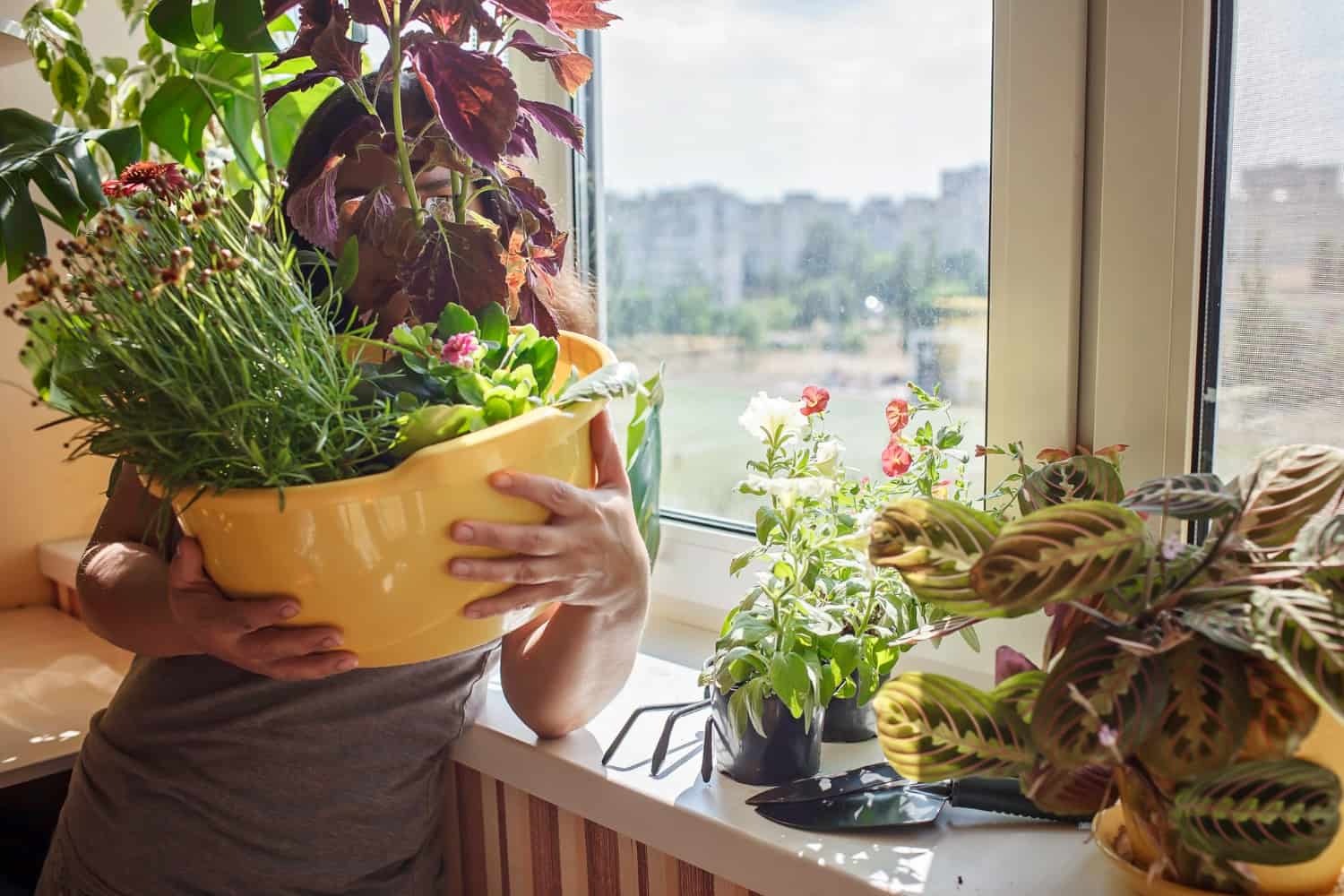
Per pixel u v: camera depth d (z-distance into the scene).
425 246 0.87
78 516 1.78
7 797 1.51
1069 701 0.58
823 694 0.91
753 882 0.85
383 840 1.03
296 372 0.67
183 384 0.66
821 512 0.97
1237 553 0.64
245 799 0.97
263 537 0.68
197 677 1.01
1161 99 0.88
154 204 0.73
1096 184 0.94
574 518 0.76
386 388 0.74
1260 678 0.58
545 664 0.99
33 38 1.41
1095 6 0.91
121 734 1.02
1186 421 0.91
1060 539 0.59
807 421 1.03
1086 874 0.79
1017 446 0.94
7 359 1.67
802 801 0.88
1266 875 0.63
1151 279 0.90
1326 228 0.83
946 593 0.65
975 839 0.84
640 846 0.98
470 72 0.82
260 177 1.38
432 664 1.02
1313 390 0.86
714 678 0.93
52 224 1.62
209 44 1.27
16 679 1.46
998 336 1.01
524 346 0.82
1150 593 0.62
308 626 0.72
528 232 0.98
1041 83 0.94
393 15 0.86
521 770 1.03
